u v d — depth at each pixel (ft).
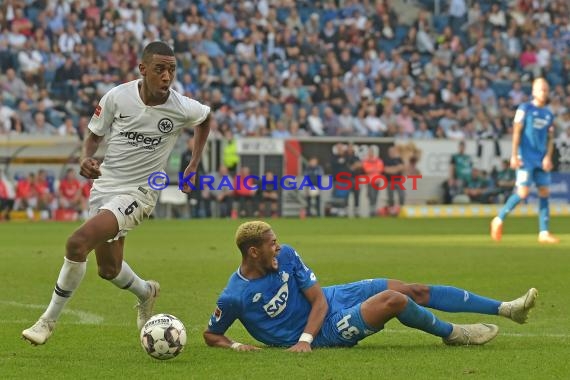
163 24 304.50
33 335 71.00
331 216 272.10
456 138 286.66
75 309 95.30
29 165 254.27
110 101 77.10
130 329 82.89
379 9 331.77
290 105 297.94
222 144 264.11
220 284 115.03
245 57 308.60
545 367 63.72
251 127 288.51
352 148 272.31
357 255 151.64
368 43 322.75
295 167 269.23
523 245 171.83
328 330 70.03
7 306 97.81
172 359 66.54
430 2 343.87
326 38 320.50
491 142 281.13
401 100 310.04
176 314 92.32
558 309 94.48
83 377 61.26
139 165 77.66
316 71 310.24
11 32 285.43
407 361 65.46
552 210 283.38
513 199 179.63
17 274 126.62
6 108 269.23
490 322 86.79
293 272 70.13
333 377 60.23
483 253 155.02
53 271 130.21
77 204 257.55
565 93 334.65
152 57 75.00
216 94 289.94
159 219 258.16
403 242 179.52
